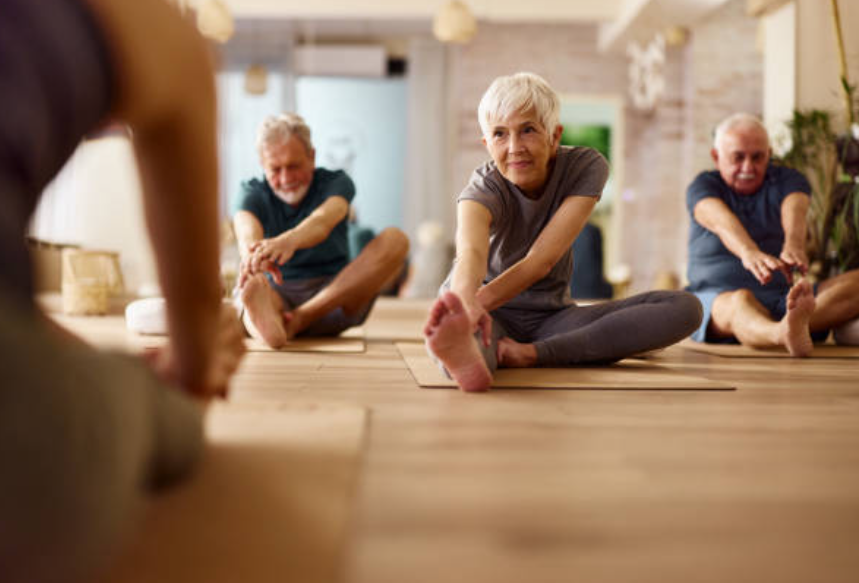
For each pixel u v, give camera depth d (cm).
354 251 621
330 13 798
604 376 181
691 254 314
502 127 180
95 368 54
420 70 990
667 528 71
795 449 107
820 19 464
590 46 990
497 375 180
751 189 300
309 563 60
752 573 59
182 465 78
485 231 177
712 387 169
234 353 99
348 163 1015
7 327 47
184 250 73
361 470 91
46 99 52
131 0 58
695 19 793
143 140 66
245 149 970
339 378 175
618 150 999
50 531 46
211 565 60
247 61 980
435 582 57
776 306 295
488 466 93
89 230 879
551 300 206
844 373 205
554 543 66
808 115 408
